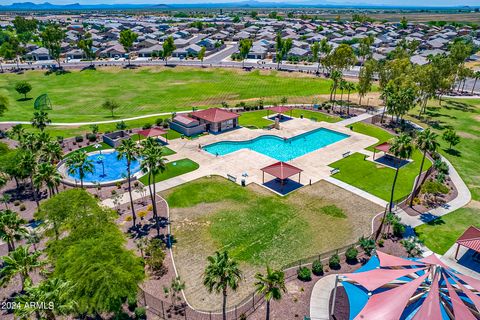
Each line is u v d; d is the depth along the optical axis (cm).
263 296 3600
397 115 8888
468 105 10675
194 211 5219
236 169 6588
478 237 4109
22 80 13938
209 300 3588
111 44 19475
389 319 2791
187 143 7800
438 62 9588
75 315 3338
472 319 2714
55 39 15700
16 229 3772
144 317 3366
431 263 3247
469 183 6153
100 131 8444
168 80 13738
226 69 14988
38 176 4481
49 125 8900
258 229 4794
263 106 10419
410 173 6469
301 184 6044
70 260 3103
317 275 3903
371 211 5219
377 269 3356
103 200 5538
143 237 4481
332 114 9862
